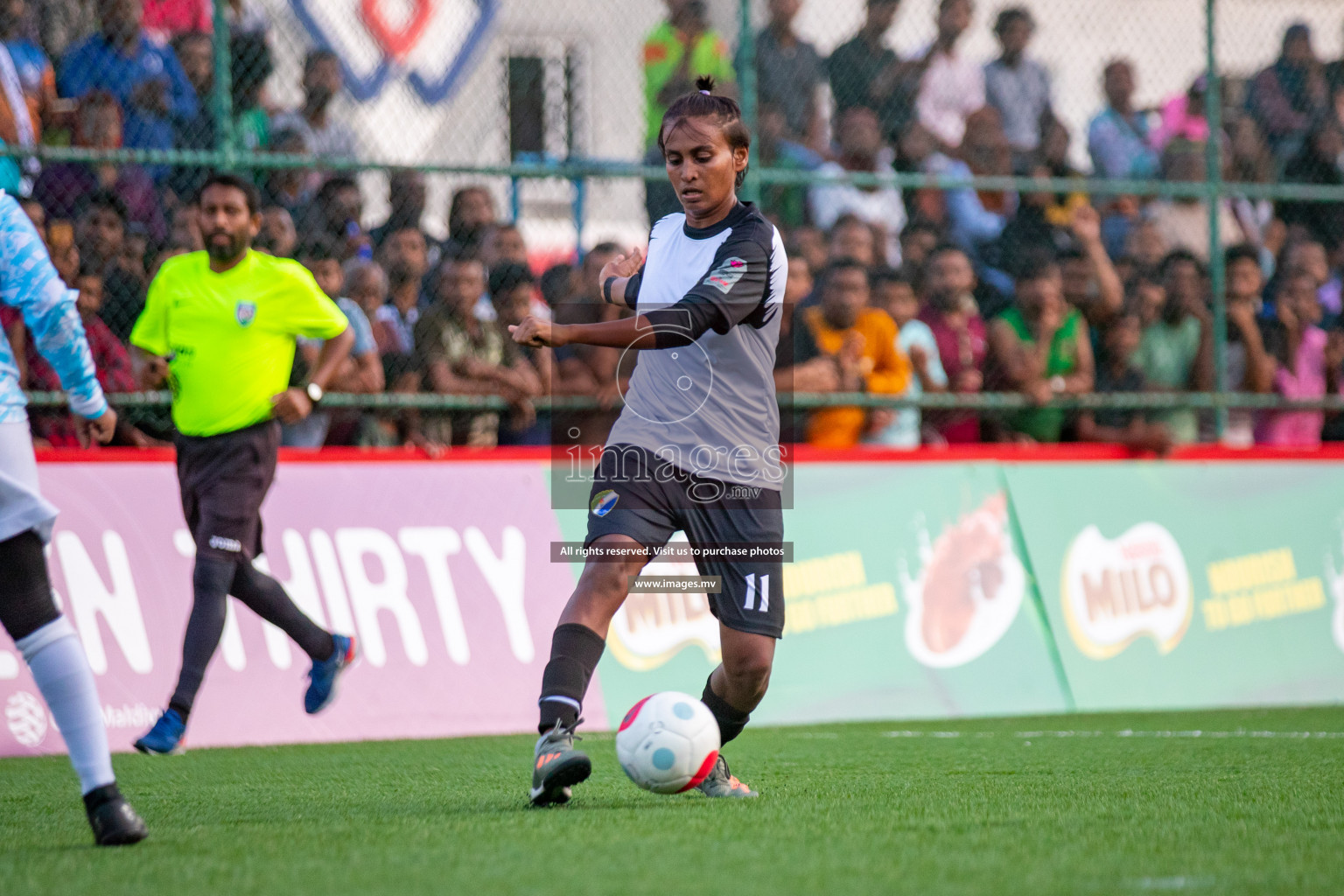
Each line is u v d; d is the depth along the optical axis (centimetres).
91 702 1203
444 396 2631
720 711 1502
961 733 2405
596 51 3556
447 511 2578
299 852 1165
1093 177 3488
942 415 3041
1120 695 2897
